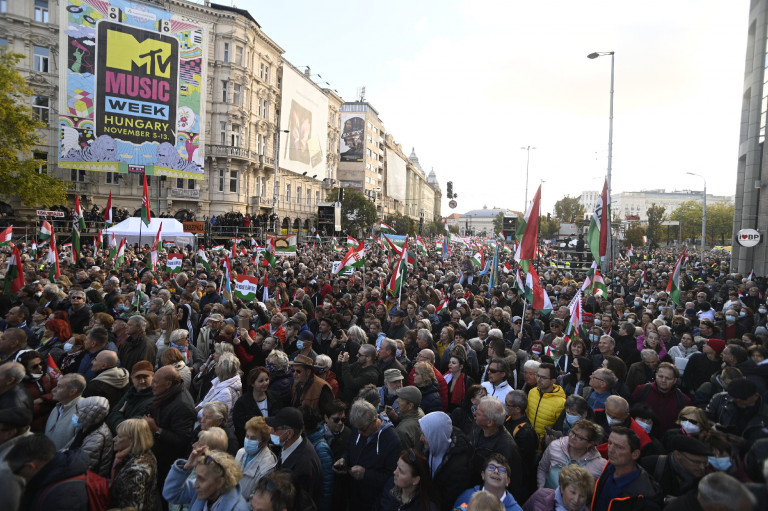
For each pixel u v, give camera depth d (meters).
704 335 8.75
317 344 8.84
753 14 30.48
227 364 6.05
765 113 27.78
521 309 12.97
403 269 12.55
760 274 27.66
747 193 29.45
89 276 13.78
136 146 40.06
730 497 2.89
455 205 32.97
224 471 3.81
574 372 7.02
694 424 4.34
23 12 37.38
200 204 47.19
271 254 18.80
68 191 39.16
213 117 48.41
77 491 3.57
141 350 7.02
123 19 38.81
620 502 3.89
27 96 38.00
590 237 10.54
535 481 5.27
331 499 4.90
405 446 4.85
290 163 59.69
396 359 7.27
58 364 7.00
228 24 48.41
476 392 5.77
